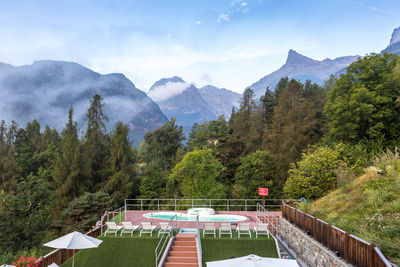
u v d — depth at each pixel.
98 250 15.62
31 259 12.19
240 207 36.78
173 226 18.44
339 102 32.81
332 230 10.38
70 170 44.22
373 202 12.52
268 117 63.75
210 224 16.72
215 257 14.53
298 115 47.50
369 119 30.03
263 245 15.59
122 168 46.62
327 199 16.73
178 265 13.93
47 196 31.64
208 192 40.09
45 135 66.81
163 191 45.62
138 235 17.20
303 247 13.88
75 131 56.03
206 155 42.47
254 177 40.25
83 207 32.16
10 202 27.86
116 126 49.44
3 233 26.81
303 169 28.36
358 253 8.39
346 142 32.62
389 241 8.80
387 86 31.14
